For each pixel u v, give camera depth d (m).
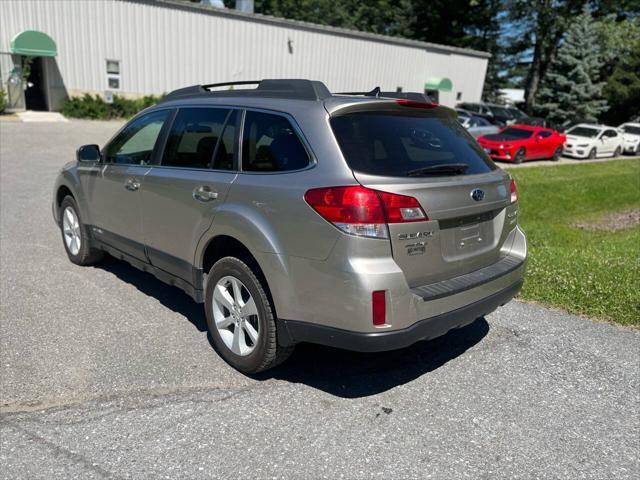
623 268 5.94
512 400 3.45
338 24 53.84
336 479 2.67
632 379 3.75
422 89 36.38
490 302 3.56
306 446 2.91
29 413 3.12
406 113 3.58
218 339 3.79
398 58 34.34
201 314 4.62
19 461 2.71
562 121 35.56
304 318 3.19
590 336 4.41
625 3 42.69
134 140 4.69
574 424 3.21
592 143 25.00
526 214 12.27
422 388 3.56
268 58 28.97
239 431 3.02
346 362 3.89
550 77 36.03
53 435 2.93
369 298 2.93
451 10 47.25
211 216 3.65
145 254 4.51
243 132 3.65
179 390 3.42
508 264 3.82
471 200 3.39
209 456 2.80
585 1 41.62
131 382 3.49
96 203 5.10
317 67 30.92
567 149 25.14
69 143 16.55
